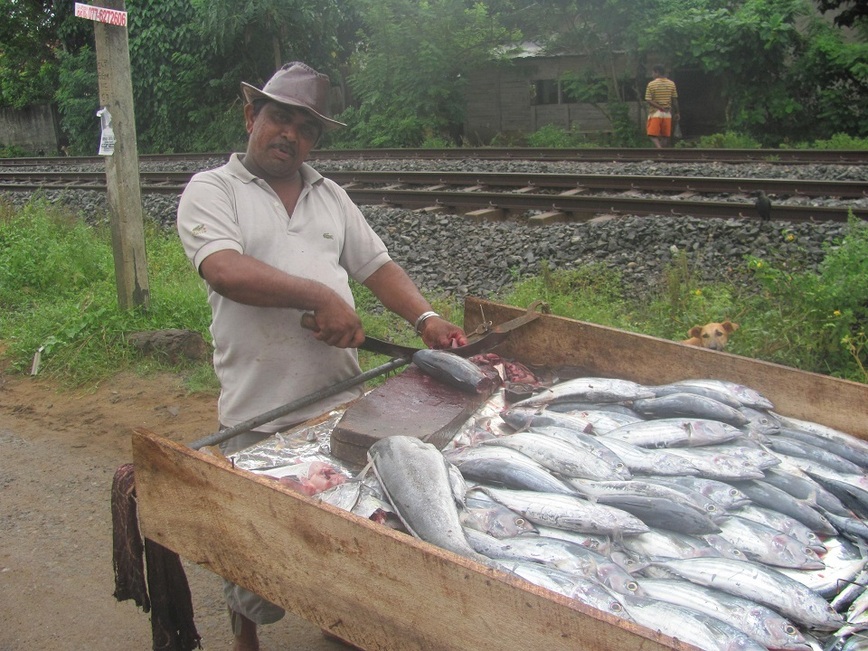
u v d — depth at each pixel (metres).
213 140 23.11
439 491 2.20
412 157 15.45
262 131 2.87
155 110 24.27
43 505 4.63
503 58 21.97
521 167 13.10
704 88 21.58
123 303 7.30
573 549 2.08
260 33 22.58
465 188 11.28
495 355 3.46
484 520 2.24
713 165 12.40
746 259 6.94
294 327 2.99
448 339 3.30
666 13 19.98
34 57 29.42
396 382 3.01
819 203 8.91
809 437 2.79
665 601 1.94
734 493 2.39
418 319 3.31
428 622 1.88
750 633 1.87
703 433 2.68
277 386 3.03
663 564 2.11
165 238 10.07
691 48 19.44
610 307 6.50
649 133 18.62
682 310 6.20
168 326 7.14
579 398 3.05
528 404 3.06
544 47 22.61
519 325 3.52
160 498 2.37
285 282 2.71
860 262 5.80
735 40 19.22
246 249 2.89
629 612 1.86
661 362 3.30
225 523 2.23
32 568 4.04
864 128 18.88
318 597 2.09
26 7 28.78
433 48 20.67
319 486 2.38
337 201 3.20
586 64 22.19
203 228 2.76
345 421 2.67
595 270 7.15
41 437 5.55
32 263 8.82
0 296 8.41
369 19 21.38
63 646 3.48
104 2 6.81
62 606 3.75
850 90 19.55
